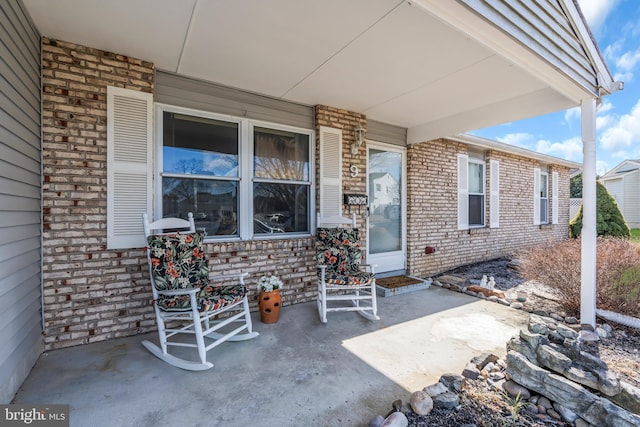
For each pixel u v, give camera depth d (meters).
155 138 3.04
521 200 7.48
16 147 1.98
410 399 1.83
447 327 3.09
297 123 3.94
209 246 3.24
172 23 2.29
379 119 4.66
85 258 2.64
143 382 2.10
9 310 1.86
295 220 3.96
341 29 2.36
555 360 2.03
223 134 3.44
